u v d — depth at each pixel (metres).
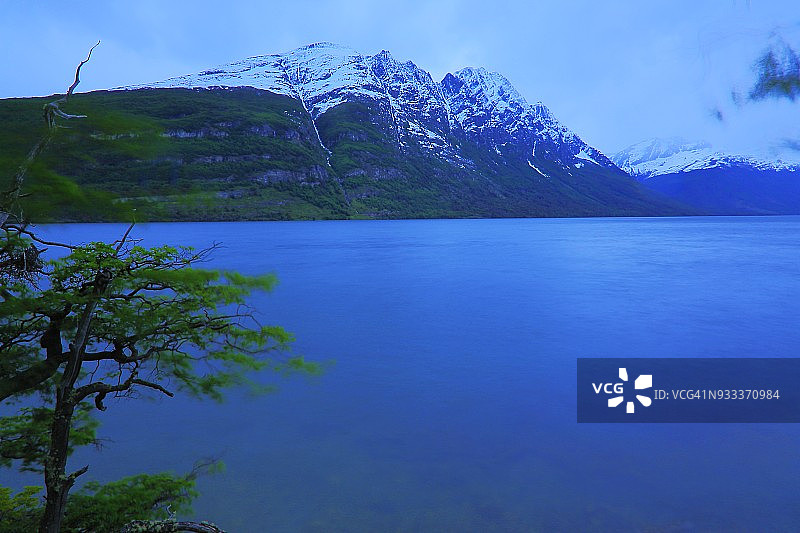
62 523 13.67
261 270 90.81
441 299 64.00
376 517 18.00
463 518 18.20
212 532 12.39
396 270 94.00
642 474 21.20
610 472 21.38
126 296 13.85
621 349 40.75
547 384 32.31
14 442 14.10
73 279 13.46
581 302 62.00
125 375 30.25
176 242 129.12
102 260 13.04
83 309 13.72
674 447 23.56
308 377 32.53
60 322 13.41
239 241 159.88
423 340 43.19
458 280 81.38
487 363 36.47
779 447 23.48
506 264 104.06
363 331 46.22
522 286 74.88
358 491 19.67
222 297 14.62
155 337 15.02
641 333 46.12
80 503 14.42
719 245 153.38
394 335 44.81
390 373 33.97
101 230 152.00
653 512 18.56
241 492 19.52
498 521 18.02
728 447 23.50
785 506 18.77
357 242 165.12
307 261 107.06
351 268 96.25
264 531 17.27
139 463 21.58
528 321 50.94
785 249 137.88
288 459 22.14
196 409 27.20
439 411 27.67
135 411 26.69
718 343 42.41
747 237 193.25
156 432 24.50
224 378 15.85
